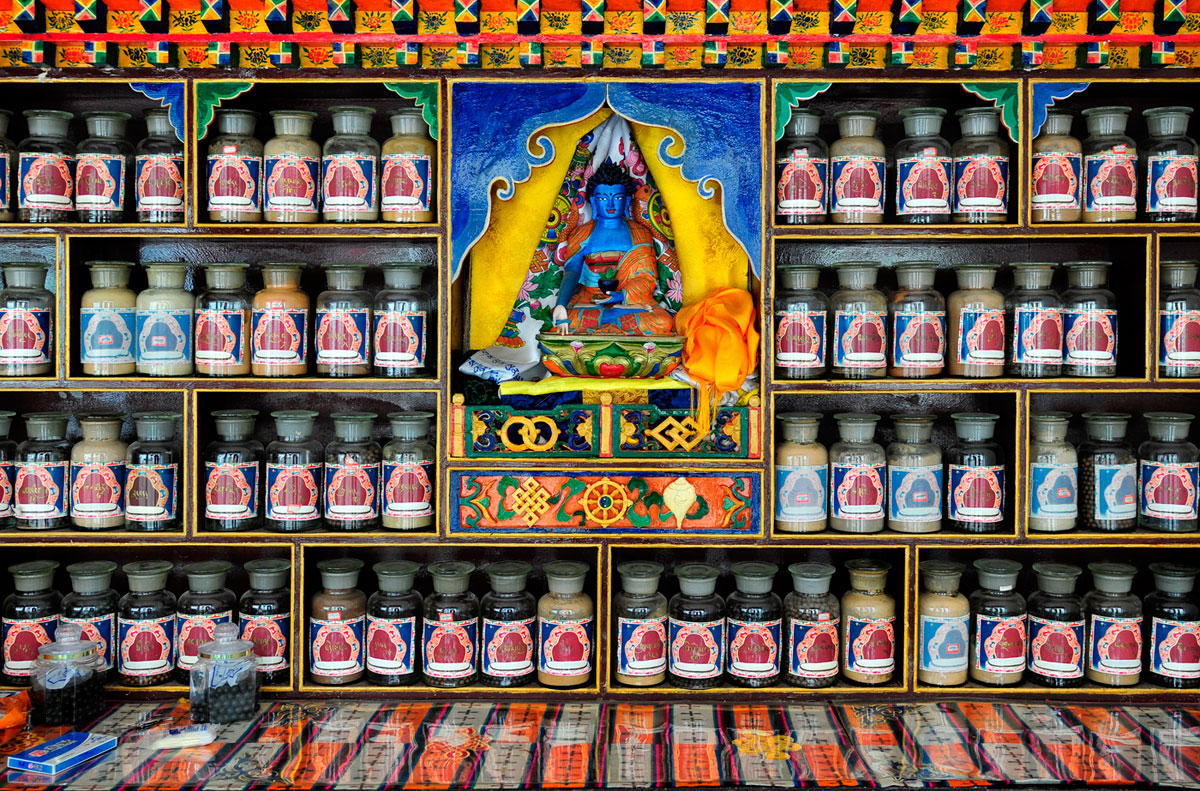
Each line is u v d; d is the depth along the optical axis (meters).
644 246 2.82
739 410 2.64
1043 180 2.64
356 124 2.70
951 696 2.64
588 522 2.63
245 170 2.65
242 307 2.67
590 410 2.63
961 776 2.17
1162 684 2.66
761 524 2.63
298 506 2.68
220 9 2.54
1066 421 2.71
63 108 2.92
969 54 2.60
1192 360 2.63
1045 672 2.65
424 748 2.31
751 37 2.57
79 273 2.72
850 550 2.99
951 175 2.71
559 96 2.63
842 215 2.67
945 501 2.74
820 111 2.74
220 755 2.27
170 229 2.61
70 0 2.55
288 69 2.60
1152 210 2.67
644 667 2.64
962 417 2.72
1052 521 2.66
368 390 2.64
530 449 2.64
